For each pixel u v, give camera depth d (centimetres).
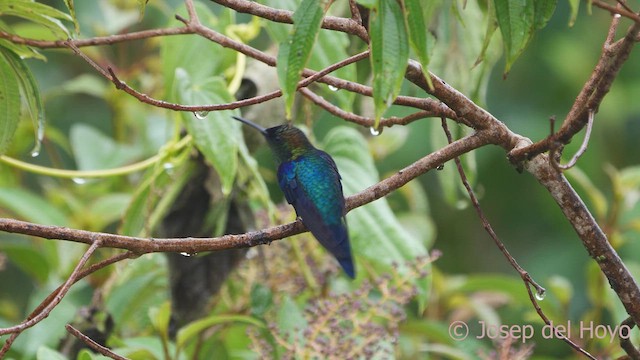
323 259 909
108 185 1138
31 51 671
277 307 877
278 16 550
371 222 848
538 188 1378
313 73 638
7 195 974
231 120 770
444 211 1400
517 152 580
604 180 1338
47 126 1158
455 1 640
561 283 978
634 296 589
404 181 600
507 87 1392
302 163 714
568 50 1390
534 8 504
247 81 878
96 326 886
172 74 859
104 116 1360
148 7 1227
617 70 510
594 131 1371
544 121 1371
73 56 1353
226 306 917
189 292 852
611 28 555
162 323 806
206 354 872
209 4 1283
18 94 695
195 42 858
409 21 469
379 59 464
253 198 863
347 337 770
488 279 997
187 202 849
